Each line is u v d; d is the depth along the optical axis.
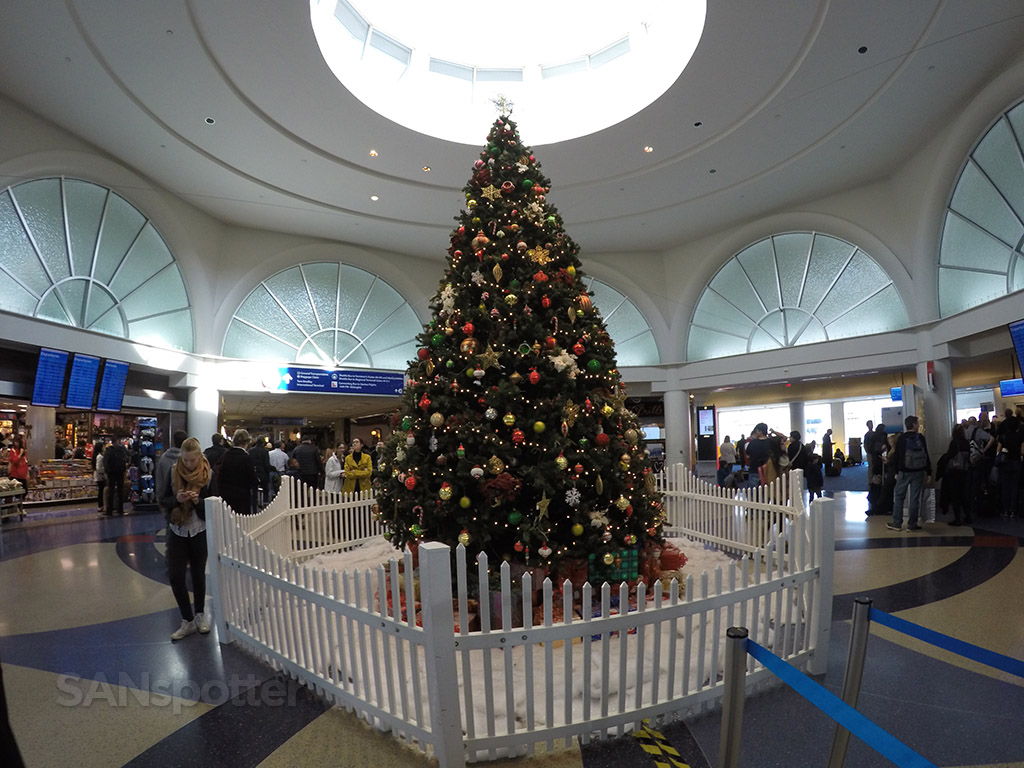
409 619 2.75
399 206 15.02
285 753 2.82
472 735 2.65
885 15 8.41
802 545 3.64
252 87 9.98
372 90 10.74
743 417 26.22
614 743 2.86
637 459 5.04
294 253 17.02
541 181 5.41
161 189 13.66
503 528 4.43
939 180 11.99
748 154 12.57
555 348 4.58
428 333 5.00
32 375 11.57
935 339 12.89
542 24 11.70
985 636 4.16
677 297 18.97
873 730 1.52
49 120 10.86
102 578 6.40
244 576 4.13
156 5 8.02
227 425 30.52
